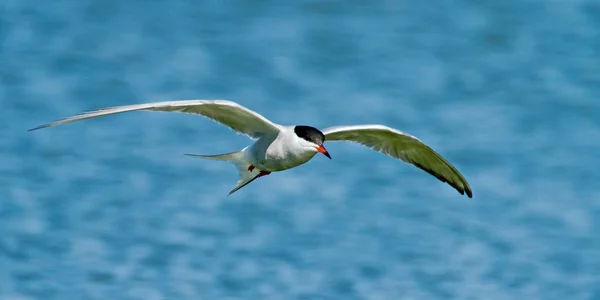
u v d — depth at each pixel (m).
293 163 8.81
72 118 7.54
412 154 9.25
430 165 9.30
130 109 7.76
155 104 7.88
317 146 8.60
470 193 9.34
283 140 8.69
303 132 8.68
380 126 8.83
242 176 9.10
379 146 9.23
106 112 7.67
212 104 8.09
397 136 8.95
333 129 8.87
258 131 8.80
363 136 9.10
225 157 9.10
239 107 8.23
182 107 8.26
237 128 8.76
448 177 9.35
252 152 8.94
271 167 8.93
